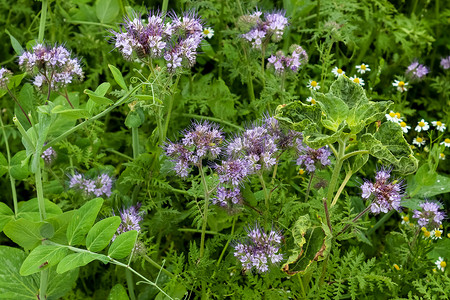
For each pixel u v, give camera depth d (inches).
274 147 23.7
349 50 38.0
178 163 23.5
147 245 28.4
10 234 21.4
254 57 31.2
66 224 22.3
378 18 38.1
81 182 27.5
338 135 20.7
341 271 24.1
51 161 27.7
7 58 38.3
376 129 22.3
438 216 27.4
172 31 25.0
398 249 27.5
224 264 25.7
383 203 22.9
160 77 26.3
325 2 36.4
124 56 24.0
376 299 26.6
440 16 41.3
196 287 27.4
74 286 28.4
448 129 35.6
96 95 20.6
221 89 33.3
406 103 35.7
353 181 31.0
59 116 27.2
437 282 25.3
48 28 36.0
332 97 21.8
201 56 37.4
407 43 37.9
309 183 25.9
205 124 24.2
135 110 27.3
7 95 35.6
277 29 29.8
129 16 28.1
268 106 31.1
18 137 35.3
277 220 25.5
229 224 29.0
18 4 37.8
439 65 41.2
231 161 23.7
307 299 24.5
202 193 26.0
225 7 36.1
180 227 31.0
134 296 27.6
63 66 24.4
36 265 20.3
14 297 23.9
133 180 27.7
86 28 36.7
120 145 34.2
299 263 22.7
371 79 37.5
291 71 29.7
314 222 23.1
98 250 20.7
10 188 34.3
